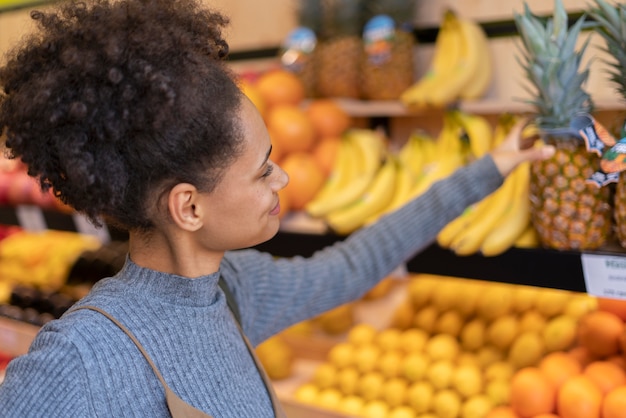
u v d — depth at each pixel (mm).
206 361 944
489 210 1447
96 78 822
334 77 2119
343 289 1271
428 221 1286
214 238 927
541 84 1193
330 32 2230
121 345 879
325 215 1799
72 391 831
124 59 816
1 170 2293
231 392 964
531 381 1358
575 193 1221
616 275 1174
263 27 2482
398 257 1297
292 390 1848
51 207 2111
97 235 1914
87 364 846
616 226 1256
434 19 2078
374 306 2094
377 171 1867
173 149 824
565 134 1211
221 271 1152
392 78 2012
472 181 1263
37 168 876
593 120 1169
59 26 881
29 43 892
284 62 2248
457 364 1648
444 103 1825
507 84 1956
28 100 839
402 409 1640
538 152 1220
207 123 834
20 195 2154
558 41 1170
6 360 2340
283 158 2084
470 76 1852
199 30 923
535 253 1282
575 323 1515
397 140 2232
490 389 1534
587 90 1733
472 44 1883
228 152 864
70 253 2246
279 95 2146
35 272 2314
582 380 1307
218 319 983
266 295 1201
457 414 1556
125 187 850
